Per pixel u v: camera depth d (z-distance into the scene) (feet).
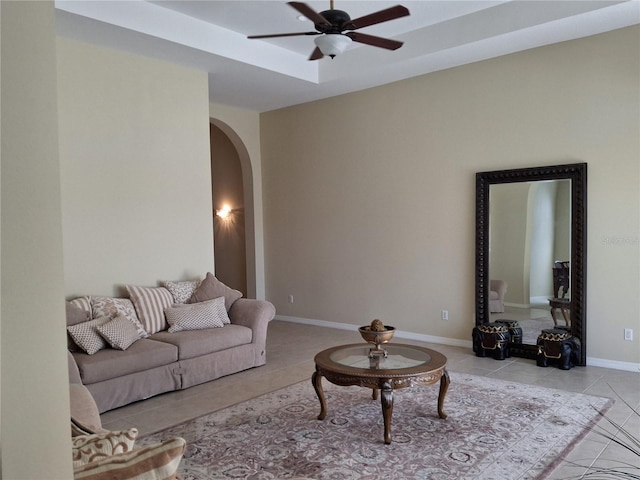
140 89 17.07
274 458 10.25
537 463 9.82
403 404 13.21
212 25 16.90
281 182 25.29
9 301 2.97
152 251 17.48
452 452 10.37
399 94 20.90
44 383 3.12
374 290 22.18
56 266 3.18
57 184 3.19
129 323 14.64
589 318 16.69
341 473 9.56
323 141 23.50
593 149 16.40
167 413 13.00
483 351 18.01
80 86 15.56
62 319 3.21
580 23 15.21
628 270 15.90
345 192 22.89
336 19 11.55
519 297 17.97
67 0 13.29
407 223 21.01
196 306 16.74
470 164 19.16
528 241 17.72
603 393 13.92
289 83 20.67
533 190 17.54
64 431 3.22
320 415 12.29
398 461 10.02
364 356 12.30
